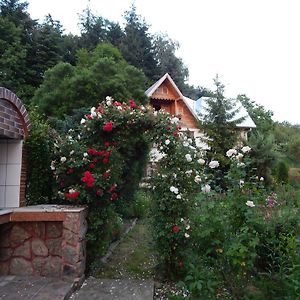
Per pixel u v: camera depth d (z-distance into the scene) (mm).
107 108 4711
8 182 4273
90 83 11633
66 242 3605
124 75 12773
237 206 2807
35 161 4770
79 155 4469
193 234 3270
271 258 3146
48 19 26625
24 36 20297
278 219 3697
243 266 2697
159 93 17141
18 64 18234
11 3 23016
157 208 4090
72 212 3639
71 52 22312
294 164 24562
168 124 4469
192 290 2748
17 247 3723
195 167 4176
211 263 2881
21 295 3049
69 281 3502
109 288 3527
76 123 8805
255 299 2789
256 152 13789
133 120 4527
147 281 3812
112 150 4527
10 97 3898
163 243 3967
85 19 28562
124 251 5363
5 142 4359
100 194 4141
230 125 14352
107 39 26266
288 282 2666
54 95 11992
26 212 3648
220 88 14719
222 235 2799
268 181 13461
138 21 29922
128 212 8242
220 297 2961
